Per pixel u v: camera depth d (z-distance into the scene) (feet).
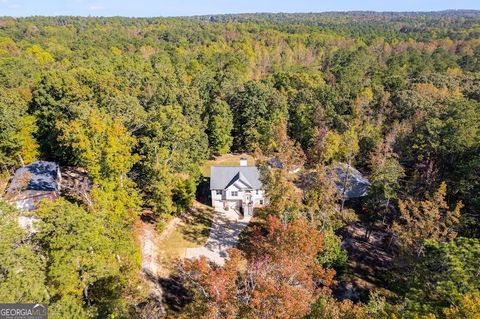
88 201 108.17
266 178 125.59
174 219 144.25
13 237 66.54
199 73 271.28
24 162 161.89
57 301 68.18
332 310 70.23
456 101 172.55
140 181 134.72
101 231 84.74
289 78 269.85
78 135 113.39
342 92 218.79
